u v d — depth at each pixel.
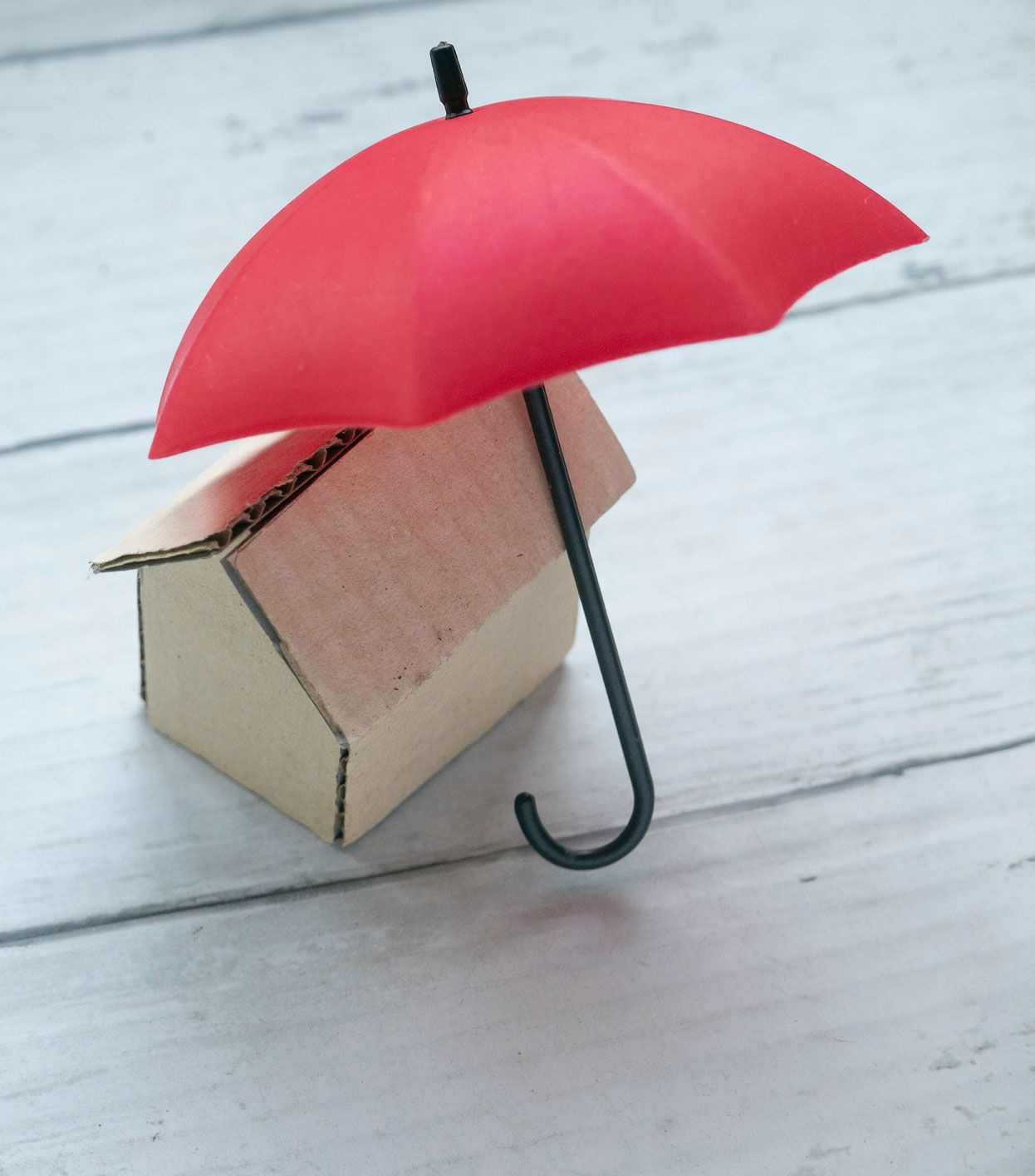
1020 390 0.72
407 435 0.62
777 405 0.72
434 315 0.58
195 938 0.63
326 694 0.61
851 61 0.87
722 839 0.64
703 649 0.67
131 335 0.73
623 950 0.63
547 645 0.66
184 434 0.59
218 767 0.65
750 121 0.81
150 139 0.80
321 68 0.86
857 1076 0.61
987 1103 0.61
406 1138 0.61
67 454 0.71
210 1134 0.61
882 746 0.65
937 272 0.75
